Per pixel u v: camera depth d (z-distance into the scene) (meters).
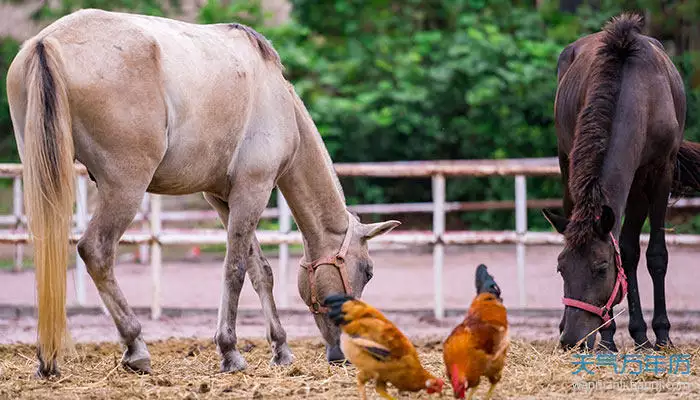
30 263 19.19
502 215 21.59
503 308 6.30
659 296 9.65
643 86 8.99
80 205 11.80
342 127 21.16
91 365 8.27
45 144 6.75
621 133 8.68
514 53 21.62
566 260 8.17
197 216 17.73
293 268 18.03
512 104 21.48
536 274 16.80
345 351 6.41
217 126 7.71
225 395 6.96
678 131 9.52
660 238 9.65
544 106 21.47
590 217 8.03
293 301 14.65
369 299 14.55
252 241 8.64
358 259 8.51
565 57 10.91
